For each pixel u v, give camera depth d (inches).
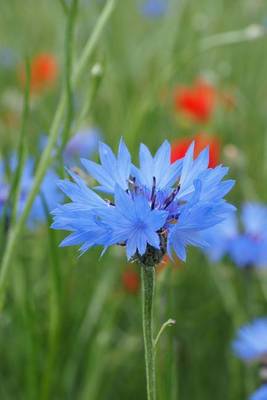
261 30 27.4
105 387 25.0
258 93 42.6
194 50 27.9
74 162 31.2
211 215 16.2
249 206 26.5
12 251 21.0
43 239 26.7
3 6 45.7
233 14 46.7
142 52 41.3
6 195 23.3
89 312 25.5
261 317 27.6
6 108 36.4
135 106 31.4
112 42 39.4
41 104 35.5
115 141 33.0
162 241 16.7
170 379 20.9
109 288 26.0
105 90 37.7
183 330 27.1
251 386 23.7
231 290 26.2
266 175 33.9
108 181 17.1
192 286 29.4
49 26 47.4
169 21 40.1
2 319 24.1
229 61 43.1
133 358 26.4
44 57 39.3
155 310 21.3
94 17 34.2
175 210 16.9
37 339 23.3
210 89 34.4
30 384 22.9
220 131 35.2
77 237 16.4
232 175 31.7
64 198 23.8
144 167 17.5
